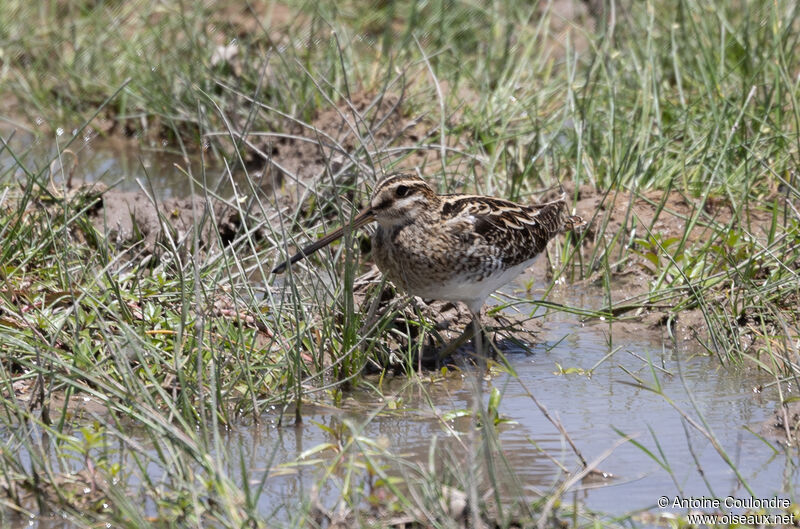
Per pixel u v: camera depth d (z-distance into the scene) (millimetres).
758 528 7406
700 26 17781
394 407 9547
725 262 12148
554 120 16047
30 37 20109
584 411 9492
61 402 9391
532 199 14414
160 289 11008
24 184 14391
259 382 9617
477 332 10617
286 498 7785
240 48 18484
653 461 8461
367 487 7934
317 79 17109
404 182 10414
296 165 16125
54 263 11500
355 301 11125
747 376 10289
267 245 13516
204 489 7641
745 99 14781
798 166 13602
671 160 14727
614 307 12000
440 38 19578
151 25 19594
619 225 13695
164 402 9195
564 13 21219
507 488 7992
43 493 7730
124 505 7180
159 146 18312
